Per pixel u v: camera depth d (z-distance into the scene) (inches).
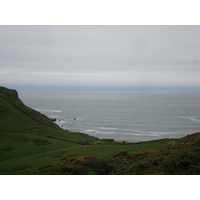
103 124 7042.3
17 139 2415.1
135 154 1347.2
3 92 4298.7
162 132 5821.9
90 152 1809.8
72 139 2613.2
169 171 844.0
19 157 1798.7
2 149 2021.4
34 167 1432.1
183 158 896.9
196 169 794.8
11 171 1349.7
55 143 2341.3
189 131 5964.6
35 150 2036.2
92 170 1061.8
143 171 913.5
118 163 1178.6
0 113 3277.6
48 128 3088.1
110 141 2738.7
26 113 3548.2
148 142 2253.9
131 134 5546.3
